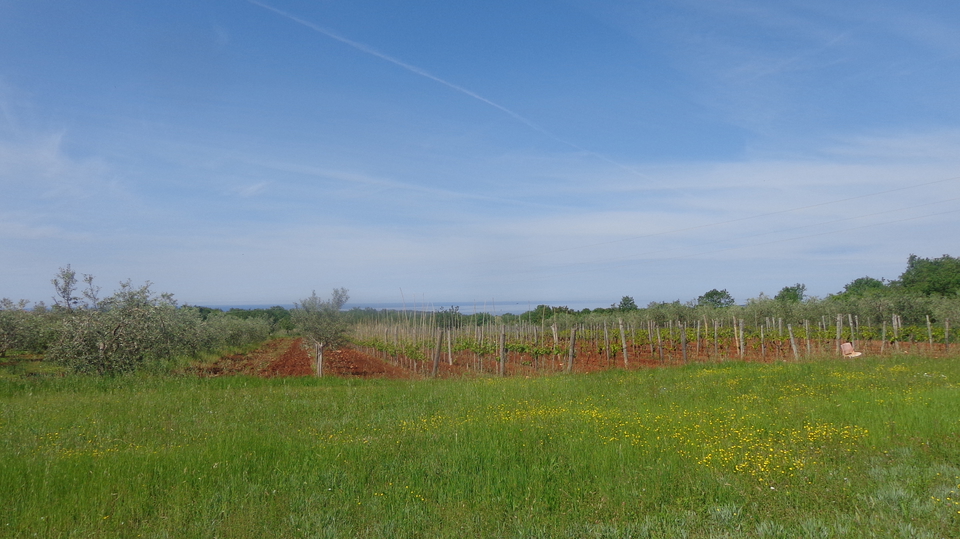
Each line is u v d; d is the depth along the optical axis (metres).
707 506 6.56
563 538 5.75
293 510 6.66
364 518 6.36
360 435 10.81
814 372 18.56
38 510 6.46
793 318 39.34
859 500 6.51
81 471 8.00
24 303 25.17
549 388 16.97
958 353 26.64
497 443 9.46
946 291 49.94
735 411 12.16
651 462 8.27
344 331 27.44
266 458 8.78
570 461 8.41
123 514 6.51
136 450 9.65
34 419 12.55
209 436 10.89
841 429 9.74
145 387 18.34
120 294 22.05
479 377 23.20
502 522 6.27
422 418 12.44
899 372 17.77
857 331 37.28
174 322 25.14
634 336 37.56
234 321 49.94
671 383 17.48
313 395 16.80
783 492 6.88
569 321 48.72
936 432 9.26
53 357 20.75
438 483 7.59
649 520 6.13
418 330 45.06
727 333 37.66
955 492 6.42
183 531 6.07
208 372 29.11
